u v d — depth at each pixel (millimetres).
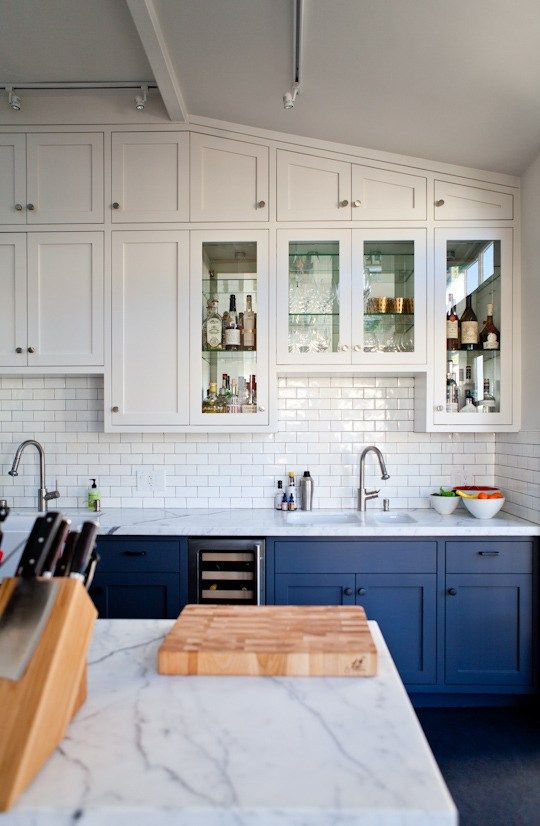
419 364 2484
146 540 2271
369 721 748
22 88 2393
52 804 574
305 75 2029
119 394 2477
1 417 2793
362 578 2262
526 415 2441
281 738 704
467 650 2264
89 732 715
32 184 2482
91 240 2480
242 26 1820
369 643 927
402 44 1805
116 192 2482
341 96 2131
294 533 2232
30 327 2480
